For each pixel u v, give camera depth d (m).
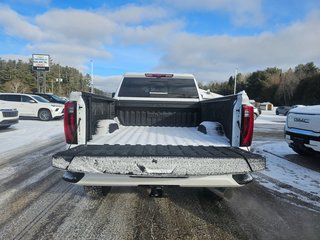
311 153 6.85
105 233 3.04
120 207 3.76
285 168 6.06
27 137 10.27
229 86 93.25
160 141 3.68
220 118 4.17
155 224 3.29
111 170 2.74
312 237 3.04
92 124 3.77
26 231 3.05
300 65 78.50
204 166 2.76
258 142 10.12
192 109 5.86
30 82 92.75
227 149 3.16
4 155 7.04
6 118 11.88
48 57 43.78
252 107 3.25
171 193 4.32
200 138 3.93
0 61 96.19
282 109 37.56
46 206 3.75
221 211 3.70
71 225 3.21
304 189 4.66
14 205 3.78
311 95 61.69
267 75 82.81
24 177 5.10
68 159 2.76
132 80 5.94
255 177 5.33
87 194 4.02
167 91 5.96
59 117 17.48
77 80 115.00
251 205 3.93
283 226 3.30
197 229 3.19
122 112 5.83
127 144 3.42
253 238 3.00
